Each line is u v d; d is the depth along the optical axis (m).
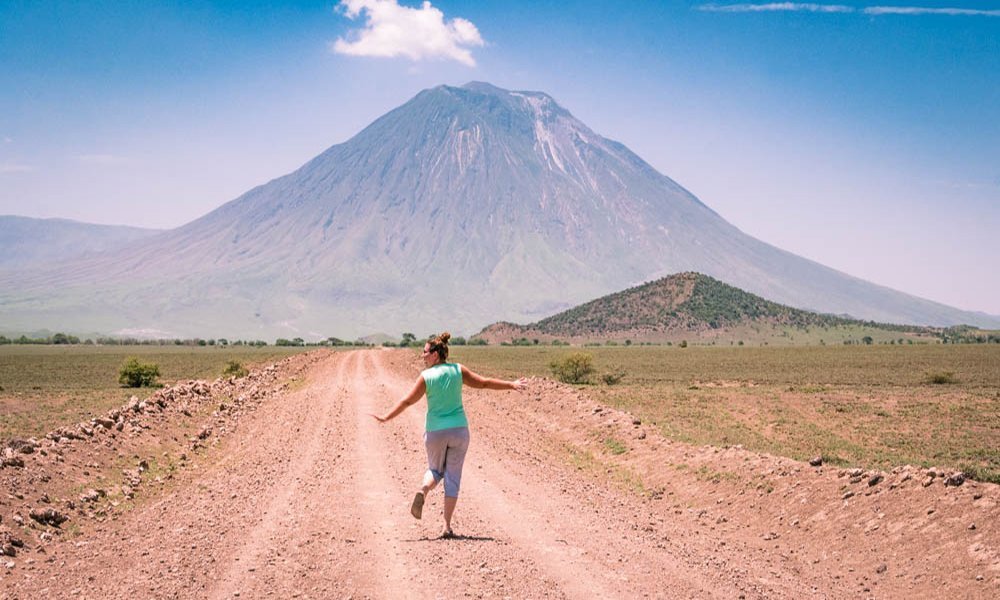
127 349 187.38
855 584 8.99
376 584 7.33
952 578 8.67
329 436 20.03
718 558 9.28
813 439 28.06
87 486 13.26
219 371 76.12
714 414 35.94
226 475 14.99
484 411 28.70
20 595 7.34
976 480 10.97
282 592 7.13
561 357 61.38
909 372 78.06
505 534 9.46
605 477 16.09
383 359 79.12
